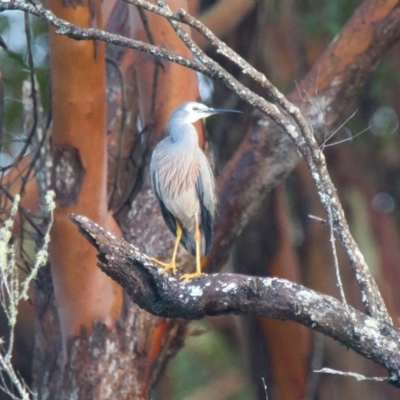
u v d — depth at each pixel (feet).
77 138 32.35
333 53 38.22
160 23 37.42
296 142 21.85
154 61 37.52
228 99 50.03
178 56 21.49
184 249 36.32
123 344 34.76
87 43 31.01
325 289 50.11
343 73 37.96
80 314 34.42
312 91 37.93
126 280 23.54
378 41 37.78
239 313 22.02
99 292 34.17
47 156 37.52
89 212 33.12
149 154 37.65
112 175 40.57
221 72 21.15
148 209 37.29
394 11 37.68
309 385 46.78
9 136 48.88
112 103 42.45
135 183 37.60
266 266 47.80
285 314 20.99
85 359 34.65
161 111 37.60
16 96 49.19
